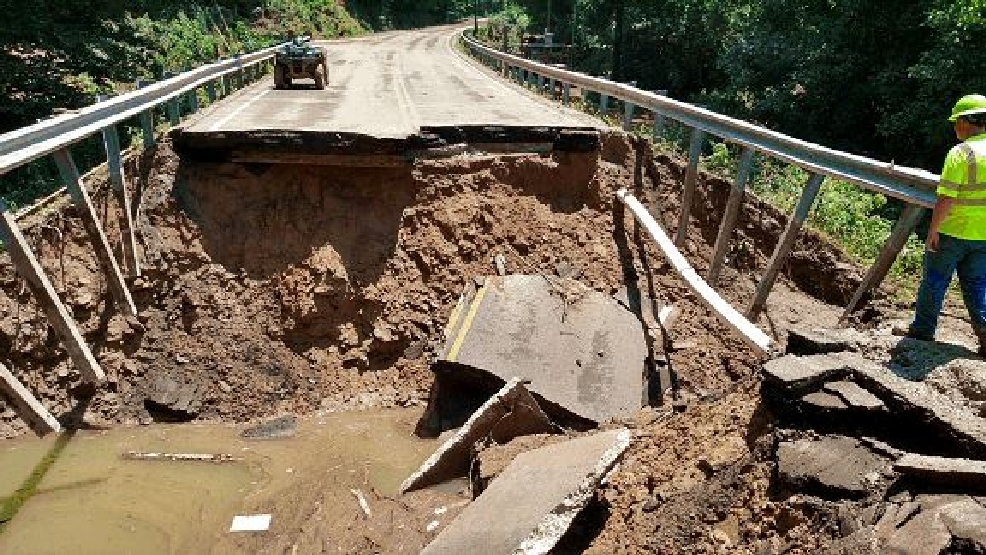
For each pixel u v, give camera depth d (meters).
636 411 7.79
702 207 10.92
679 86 34.03
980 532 3.52
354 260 9.56
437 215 10.02
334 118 11.95
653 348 8.77
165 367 8.55
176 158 9.80
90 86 16.22
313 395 8.71
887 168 6.91
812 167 7.88
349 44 41.84
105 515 6.53
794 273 10.38
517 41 54.31
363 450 7.70
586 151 10.81
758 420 5.18
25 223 7.93
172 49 24.70
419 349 9.16
